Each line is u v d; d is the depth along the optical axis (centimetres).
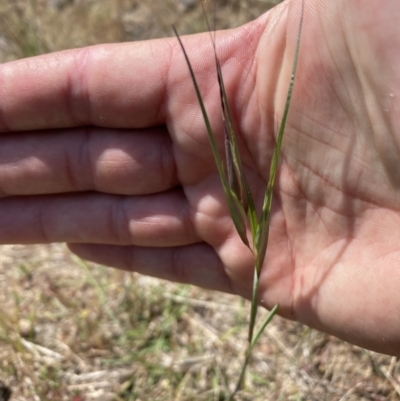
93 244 19
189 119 16
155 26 34
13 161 17
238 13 34
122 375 21
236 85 15
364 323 15
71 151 17
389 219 15
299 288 16
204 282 18
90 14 34
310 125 15
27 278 24
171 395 20
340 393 20
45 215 18
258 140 16
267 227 13
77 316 23
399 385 20
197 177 17
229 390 20
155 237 18
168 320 22
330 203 15
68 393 21
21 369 21
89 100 16
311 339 21
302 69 14
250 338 15
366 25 13
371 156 14
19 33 31
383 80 13
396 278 14
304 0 14
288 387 20
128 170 17
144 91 16
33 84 16
